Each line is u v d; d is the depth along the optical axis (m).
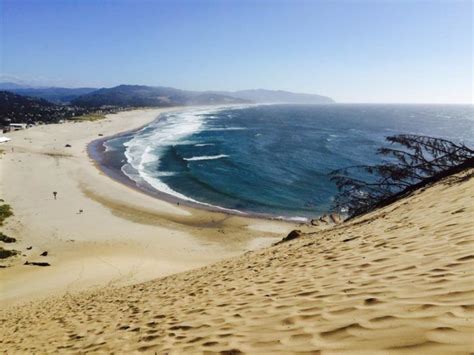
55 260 25.34
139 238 30.22
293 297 4.63
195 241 30.09
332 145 79.88
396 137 16.56
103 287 18.31
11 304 17.44
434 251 4.72
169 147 78.88
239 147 78.94
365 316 3.32
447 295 3.22
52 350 5.98
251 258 11.09
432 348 2.43
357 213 18.47
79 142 85.81
